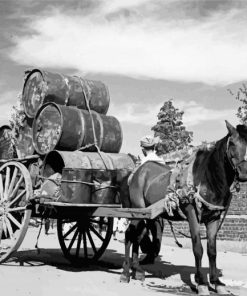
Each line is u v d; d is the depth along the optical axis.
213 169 7.45
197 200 7.49
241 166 7.01
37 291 7.07
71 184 8.67
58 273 8.87
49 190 9.04
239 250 14.20
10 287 7.25
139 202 8.70
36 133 9.66
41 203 8.93
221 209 7.52
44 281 7.91
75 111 9.51
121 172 9.14
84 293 7.08
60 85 9.77
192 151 8.62
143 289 7.61
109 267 10.05
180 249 14.77
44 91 9.61
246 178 6.99
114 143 9.91
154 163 8.92
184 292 7.43
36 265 9.86
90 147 9.63
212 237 7.68
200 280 7.34
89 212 8.90
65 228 17.48
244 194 15.49
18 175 9.95
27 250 12.98
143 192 8.66
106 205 8.87
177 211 7.84
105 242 10.41
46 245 14.74
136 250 8.69
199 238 7.46
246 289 7.97
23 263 10.02
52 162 9.45
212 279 7.64
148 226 9.99
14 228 9.80
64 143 9.25
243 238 14.93
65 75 10.09
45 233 19.77
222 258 12.54
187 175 7.68
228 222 15.46
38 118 9.65
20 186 9.76
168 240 17.05
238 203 15.61
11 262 10.12
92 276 8.67
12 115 10.38
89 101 10.14
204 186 7.52
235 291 7.75
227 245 14.68
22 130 10.31
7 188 9.62
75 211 9.05
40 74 9.92
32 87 10.05
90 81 10.40
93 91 10.23
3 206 9.53
